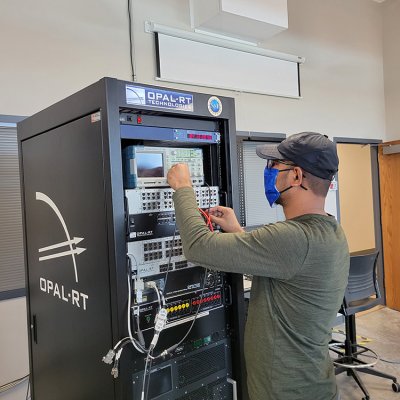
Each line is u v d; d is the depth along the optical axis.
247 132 3.66
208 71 3.38
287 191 1.16
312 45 4.25
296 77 4.05
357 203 5.12
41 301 1.55
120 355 1.10
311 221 1.10
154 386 1.21
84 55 2.74
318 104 4.30
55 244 1.42
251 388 1.15
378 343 3.74
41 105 2.56
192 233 1.07
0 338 2.41
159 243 1.23
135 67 2.98
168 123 1.28
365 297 2.97
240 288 1.41
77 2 2.71
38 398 1.60
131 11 2.95
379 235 4.89
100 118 1.13
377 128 4.92
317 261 1.04
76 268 1.30
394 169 4.79
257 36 3.51
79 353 1.30
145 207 1.21
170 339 1.25
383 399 2.76
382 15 4.98
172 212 1.28
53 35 2.61
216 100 1.38
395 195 4.78
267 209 3.88
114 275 1.11
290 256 1.02
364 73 4.78
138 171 1.21
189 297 1.31
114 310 1.11
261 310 1.13
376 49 4.93
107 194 1.12
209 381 1.37
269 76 3.82
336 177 4.44
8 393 2.43
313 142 1.12
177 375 1.27
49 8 2.60
